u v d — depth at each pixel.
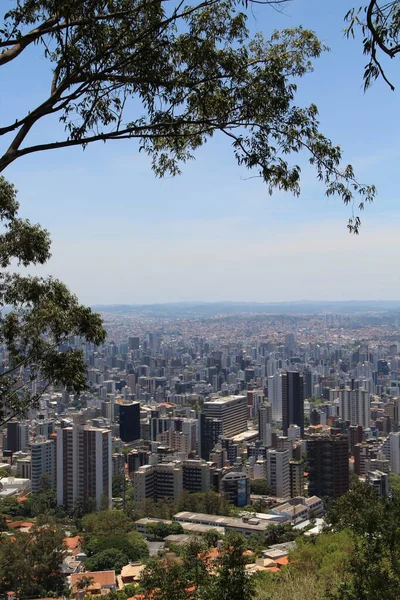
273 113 14.23
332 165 14.52
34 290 19.38
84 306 19.72
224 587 16.38
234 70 14.07
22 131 12.31
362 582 15.27
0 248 19.20
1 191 18.89
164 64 13.75
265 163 14.63
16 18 13.18
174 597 17.27
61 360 18.89
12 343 19.22
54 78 13.11
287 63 14.76
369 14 9.88
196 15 14.13
